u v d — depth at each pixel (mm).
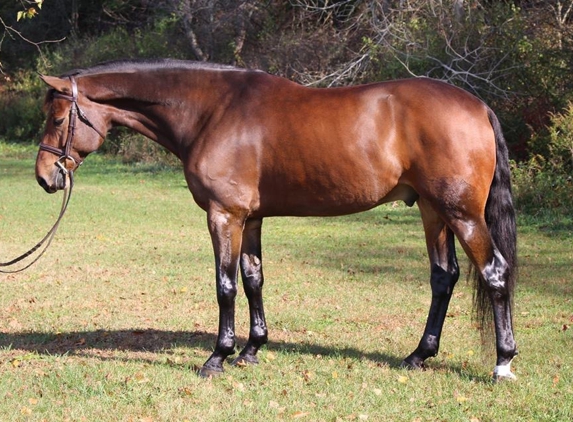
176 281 9836
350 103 5629
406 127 5496
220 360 5965
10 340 7148
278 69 22562
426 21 19281
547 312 7934
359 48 21438
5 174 23125
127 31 35562
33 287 9492
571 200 14336
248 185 5809
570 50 17297
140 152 25516
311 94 5789
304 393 5492
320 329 7422
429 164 5441
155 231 13922
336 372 5922
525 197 14750
